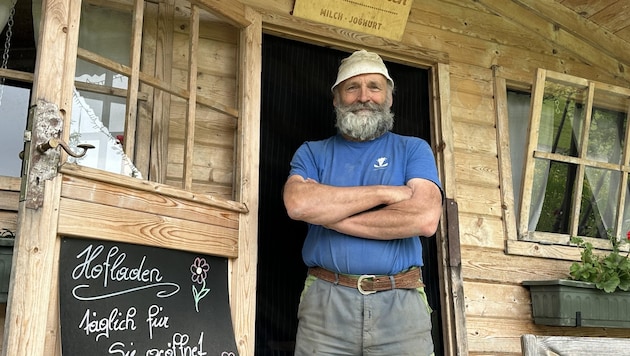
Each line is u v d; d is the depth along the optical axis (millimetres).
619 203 3416
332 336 2115
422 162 2268
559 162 3332
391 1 2969
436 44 3186
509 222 3109
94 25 2396
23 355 1675
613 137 3525
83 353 1791
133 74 2166
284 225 2652
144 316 1967
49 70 1834
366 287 2121
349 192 2135
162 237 2072
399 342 2105
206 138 2578
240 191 2422
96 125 2115
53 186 1803
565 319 2846
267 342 2521
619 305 2961
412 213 2115
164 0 2566
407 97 3086
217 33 2703
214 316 2178
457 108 3164
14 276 1706
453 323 2807
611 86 3428
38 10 2439
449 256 2869
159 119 2447
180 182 2479
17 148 2373
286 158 2715
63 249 1823
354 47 2941
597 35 3555
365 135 2330
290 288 2611
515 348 2961
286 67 2812
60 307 1776
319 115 2838
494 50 3340
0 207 2174
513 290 3043
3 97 2395
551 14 3428
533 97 3207
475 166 3131
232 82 2684
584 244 3127
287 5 2840
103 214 1915
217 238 2266
